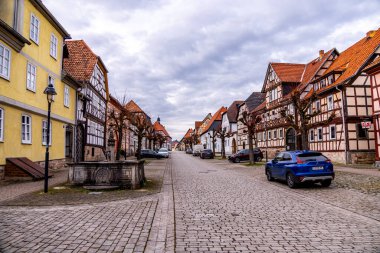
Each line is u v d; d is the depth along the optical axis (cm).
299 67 4194
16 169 1477
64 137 2361
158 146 9994
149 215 767
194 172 2155
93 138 3198
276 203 941
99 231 618
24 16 1683
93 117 3159
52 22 2078
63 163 2334
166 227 652
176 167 2716
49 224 671
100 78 3506
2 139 1460
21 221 698
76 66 2970
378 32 2814
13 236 579
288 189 1267
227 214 784
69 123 2459
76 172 1266
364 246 519
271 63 4206
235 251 500
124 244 538
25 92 1694
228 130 6412
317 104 3167
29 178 1478
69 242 545
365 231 614
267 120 4475
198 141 10175
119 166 1251
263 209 848
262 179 1675
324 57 3538
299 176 1252
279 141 4034
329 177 1261
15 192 1138
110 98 4097
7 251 496
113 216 754
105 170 1248
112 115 3062
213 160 4238
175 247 521
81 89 2686
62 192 1135
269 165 1577
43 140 1969
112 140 1873
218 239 566
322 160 1278
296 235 590
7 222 689
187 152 8850
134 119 3581
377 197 1019
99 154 3500
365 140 2664
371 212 795
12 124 1560
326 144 2970
